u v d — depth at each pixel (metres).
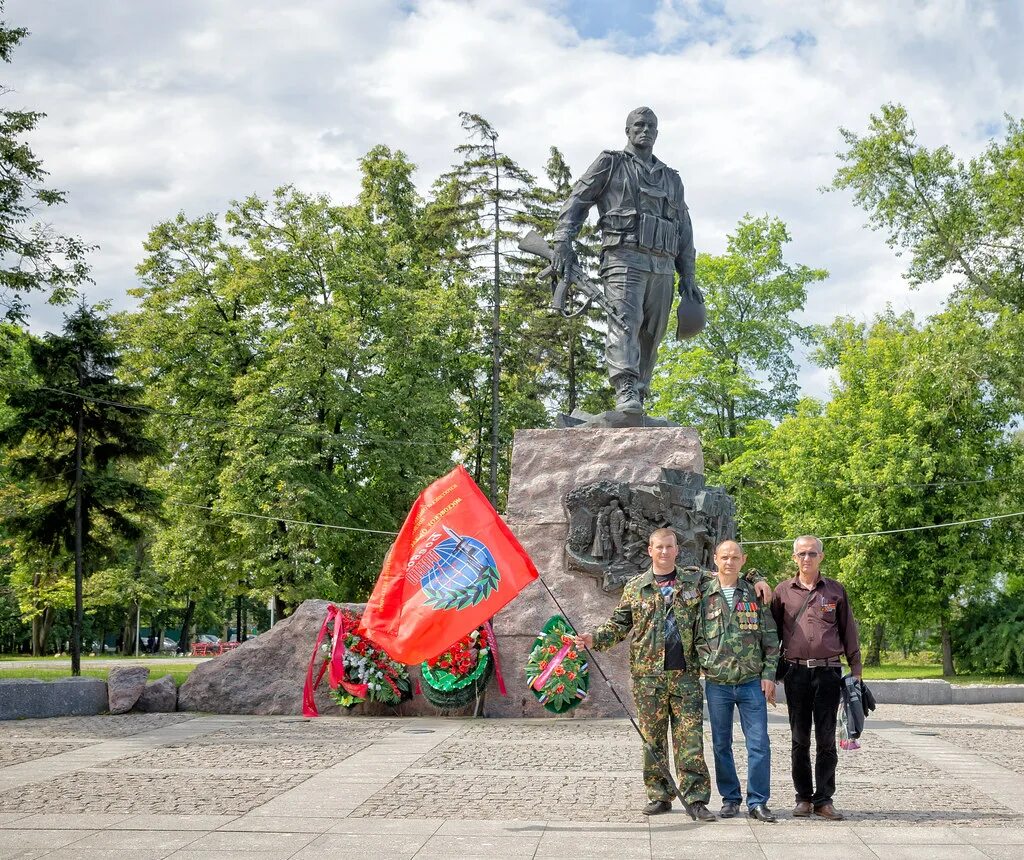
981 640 35.25
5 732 12.73
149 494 26.72
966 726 14.68
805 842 6.66
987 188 34.62
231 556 33.75
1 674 24.52
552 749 11.13
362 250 36.47
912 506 35.59
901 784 9.10
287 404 32.72
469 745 11.48
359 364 33.94
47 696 14.59
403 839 6.79
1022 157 33.34
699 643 7.63
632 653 7.75
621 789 8.66
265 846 6.61
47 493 26.78
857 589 36.31
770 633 7.58
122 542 28.23
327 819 7.45
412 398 34.22
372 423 33.78
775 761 10.52
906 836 6.82
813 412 40.72
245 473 32.09
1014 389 32.44
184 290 36.44
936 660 47.41
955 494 35.78
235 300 36.75
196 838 6.85
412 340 34.97
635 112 16.58
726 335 47.06
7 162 25.02
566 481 15.33
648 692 7.63
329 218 36.31
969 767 10.20
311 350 32.78
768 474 41.81
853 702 7.51
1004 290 34.59
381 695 14.58
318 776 9.35
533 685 14.28
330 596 32.25
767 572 42.47
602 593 14.67
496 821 7.36
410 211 41.75
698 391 44.91
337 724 13.62
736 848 6.49
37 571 29.86
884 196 36.19
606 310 16.38
